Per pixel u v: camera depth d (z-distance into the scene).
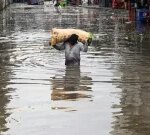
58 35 14.02
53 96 10.12
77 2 73.75
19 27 29.62
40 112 8.89
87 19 37.97
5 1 64.38
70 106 9.30
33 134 7.64
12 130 7.85
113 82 11.62
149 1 33.94
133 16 36.91
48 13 48.41
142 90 10.74
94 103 9.54
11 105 9.41
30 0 77.00
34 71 13.02
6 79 11.93
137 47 18.62
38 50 17.53
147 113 8.88
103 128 7.97
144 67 13.74
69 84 11.34
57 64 14.22
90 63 14.43
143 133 7.76
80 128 7.95
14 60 15.05
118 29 27.94
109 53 16.73
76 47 14.16
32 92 10.51
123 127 8.05
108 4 60.62
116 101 9.73
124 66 13.90
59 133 7.69
